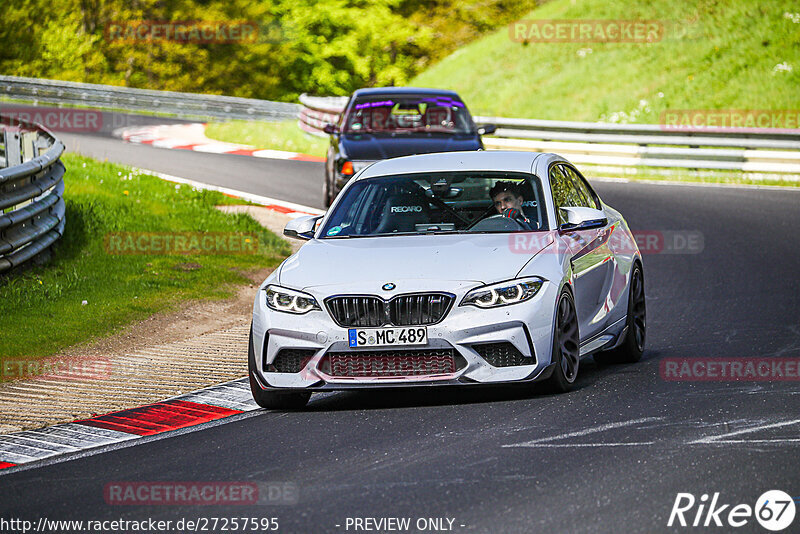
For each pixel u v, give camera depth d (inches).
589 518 493.0
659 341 1008.2
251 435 695.1
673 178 2436.0
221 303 1220.5
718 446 608.4
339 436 674.8
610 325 866.1
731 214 1850.4
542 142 2669.8
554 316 744.3
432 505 519.8
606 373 853.8
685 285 1317.7
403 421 705.0
